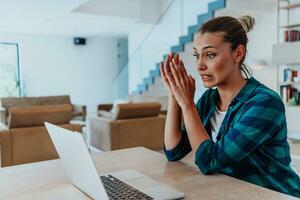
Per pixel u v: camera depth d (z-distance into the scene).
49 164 1.23
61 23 7.53
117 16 7.08
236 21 1.05
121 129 4.40
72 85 9.79
